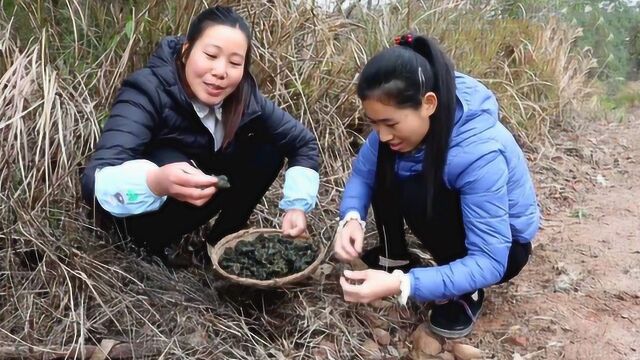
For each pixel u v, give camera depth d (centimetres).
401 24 359
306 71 298
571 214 310
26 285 199
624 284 247
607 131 435
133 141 187
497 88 395
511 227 203
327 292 222
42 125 213
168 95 195
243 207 229
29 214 200
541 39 462
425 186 194
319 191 281
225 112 202
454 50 372
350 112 314
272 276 198
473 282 187
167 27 266
